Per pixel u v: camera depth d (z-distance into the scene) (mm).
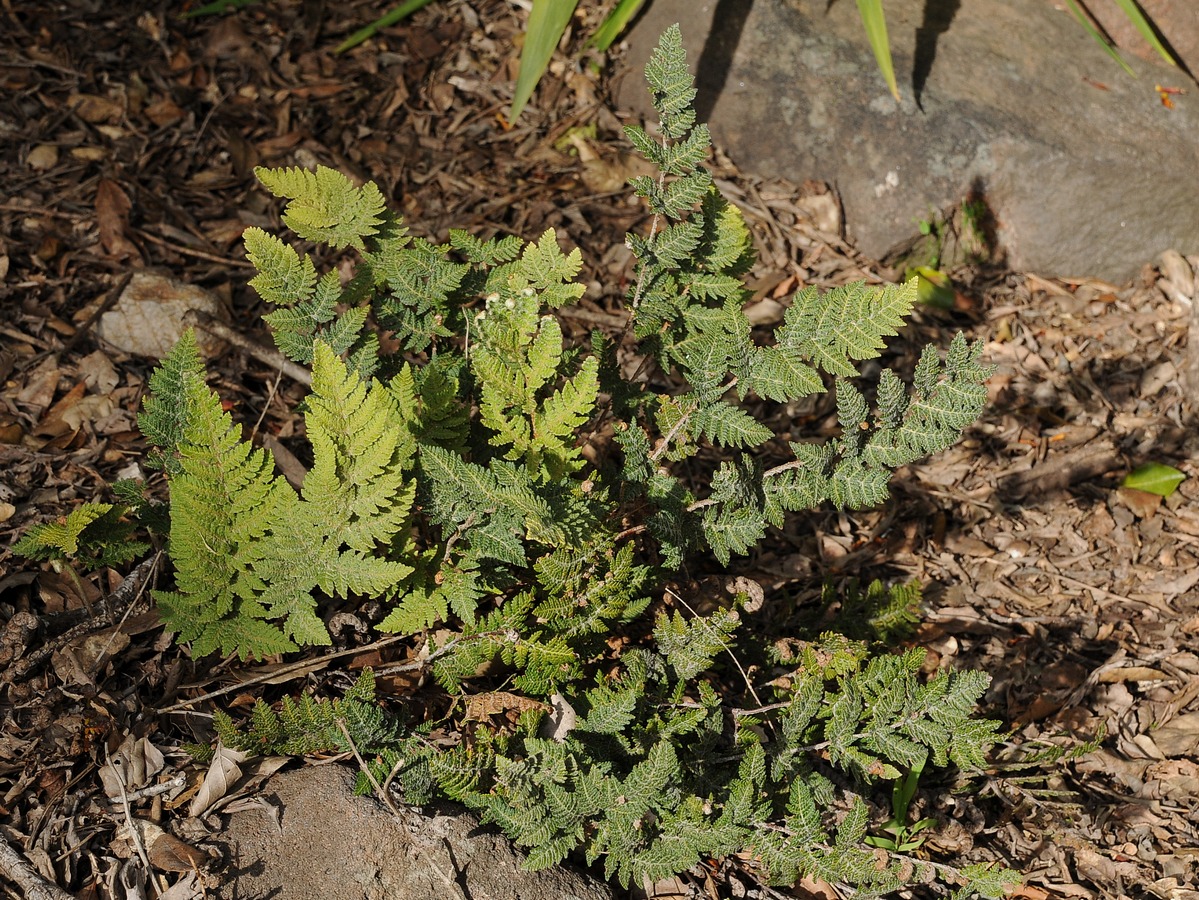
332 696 1264
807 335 1252
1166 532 1570
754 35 1891
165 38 1933
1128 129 1866
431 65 1965
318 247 1724
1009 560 1546
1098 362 1745
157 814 1195
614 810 1176
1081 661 1467
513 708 1240
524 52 1766
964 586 1521
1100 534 1569
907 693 1233
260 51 1938
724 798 1237
